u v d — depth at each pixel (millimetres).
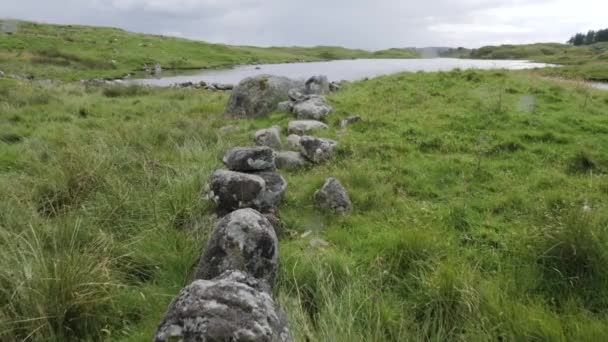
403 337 3824
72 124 13922
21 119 14516
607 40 171000
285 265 4992
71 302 3855
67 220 5457
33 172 8000
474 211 6996
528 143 10672
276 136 10680
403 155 10000
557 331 3682
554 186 7902
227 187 6398
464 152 10305
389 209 7148
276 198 7031
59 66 51969
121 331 3939
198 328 2658
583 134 11273
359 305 4270
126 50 76062
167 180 7426
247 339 2645
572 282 4621
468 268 4750
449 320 4098
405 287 4777
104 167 7652
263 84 16297
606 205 6684
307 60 109188
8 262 4438
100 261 4680
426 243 5328
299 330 3727
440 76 19547
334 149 10000
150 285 4680
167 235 5516
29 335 3508
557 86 16797
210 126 13461
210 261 4215
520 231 5844
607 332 3654
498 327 3895
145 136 11359
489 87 16812
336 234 6246
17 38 66500
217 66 75875
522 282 4684
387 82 19469
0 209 6004
